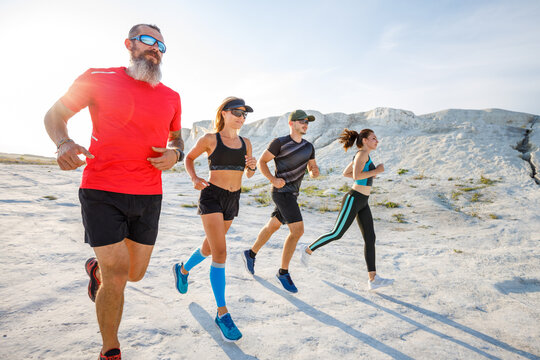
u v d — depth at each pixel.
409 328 2.65
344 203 3.54
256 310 2.78
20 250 3.84
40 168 18.56
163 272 3.53
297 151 3.49
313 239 6.07
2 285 2.82
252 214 8.95
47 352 1.92
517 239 6.52
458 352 2.32
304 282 3.60
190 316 2.57
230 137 2.81
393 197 11.84
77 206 7.74
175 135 2.39
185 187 15.52
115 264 1.80
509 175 13.87
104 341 1.78
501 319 2.93
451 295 3.45
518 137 18.92
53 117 1.77
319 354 2.16
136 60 1.94
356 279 3.88
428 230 7.74
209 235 2.58
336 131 25.31
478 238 6.66
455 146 18.06
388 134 21.97
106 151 1.85
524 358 2.30
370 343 2.36
